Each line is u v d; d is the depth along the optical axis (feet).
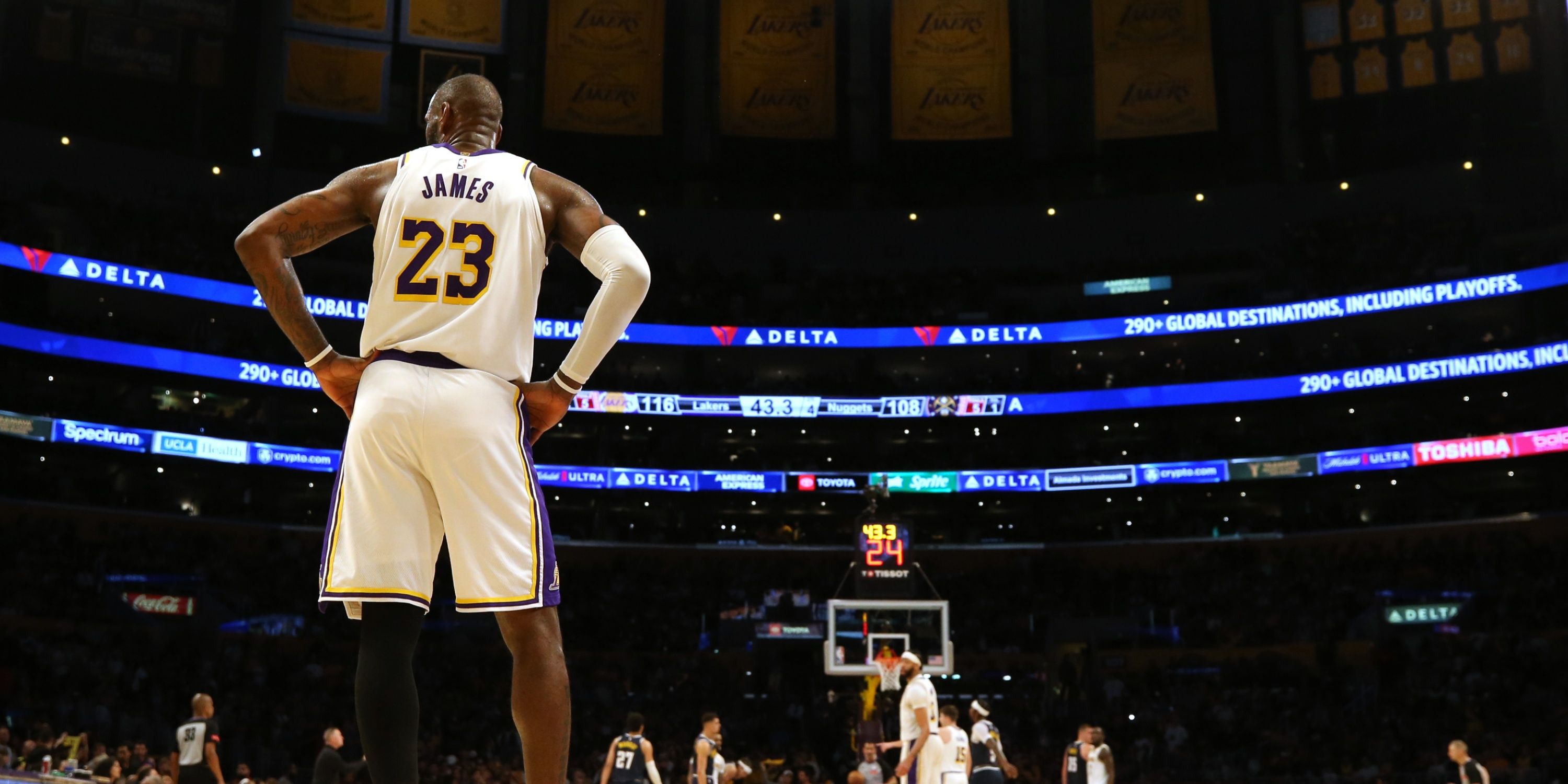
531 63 135.03
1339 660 108.27
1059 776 93.09
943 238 143.64
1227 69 138.51
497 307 9.29
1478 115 130.21
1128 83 136.36
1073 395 132.26
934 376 143.64
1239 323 129.70
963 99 137.69
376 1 131.03
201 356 120.16
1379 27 132.77
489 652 111.86
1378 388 122.72
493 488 8.84
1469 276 121.90
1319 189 135.64
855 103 141.59
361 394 9.09
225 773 84.64
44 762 59.16
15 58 123.34
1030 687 114.52
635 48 135.03
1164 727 101.45
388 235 9.45
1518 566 111.55
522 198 9.70
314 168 131.75
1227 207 138.10
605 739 102.68
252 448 120.37
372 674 8.48
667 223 144.05
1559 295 120.98
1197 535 130.62
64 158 124.98
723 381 139.54
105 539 111.04
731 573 127.65
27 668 93.76
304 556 118.93
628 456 135.13
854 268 143.64
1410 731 95.76
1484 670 101.50
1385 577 116.06
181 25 127.03
